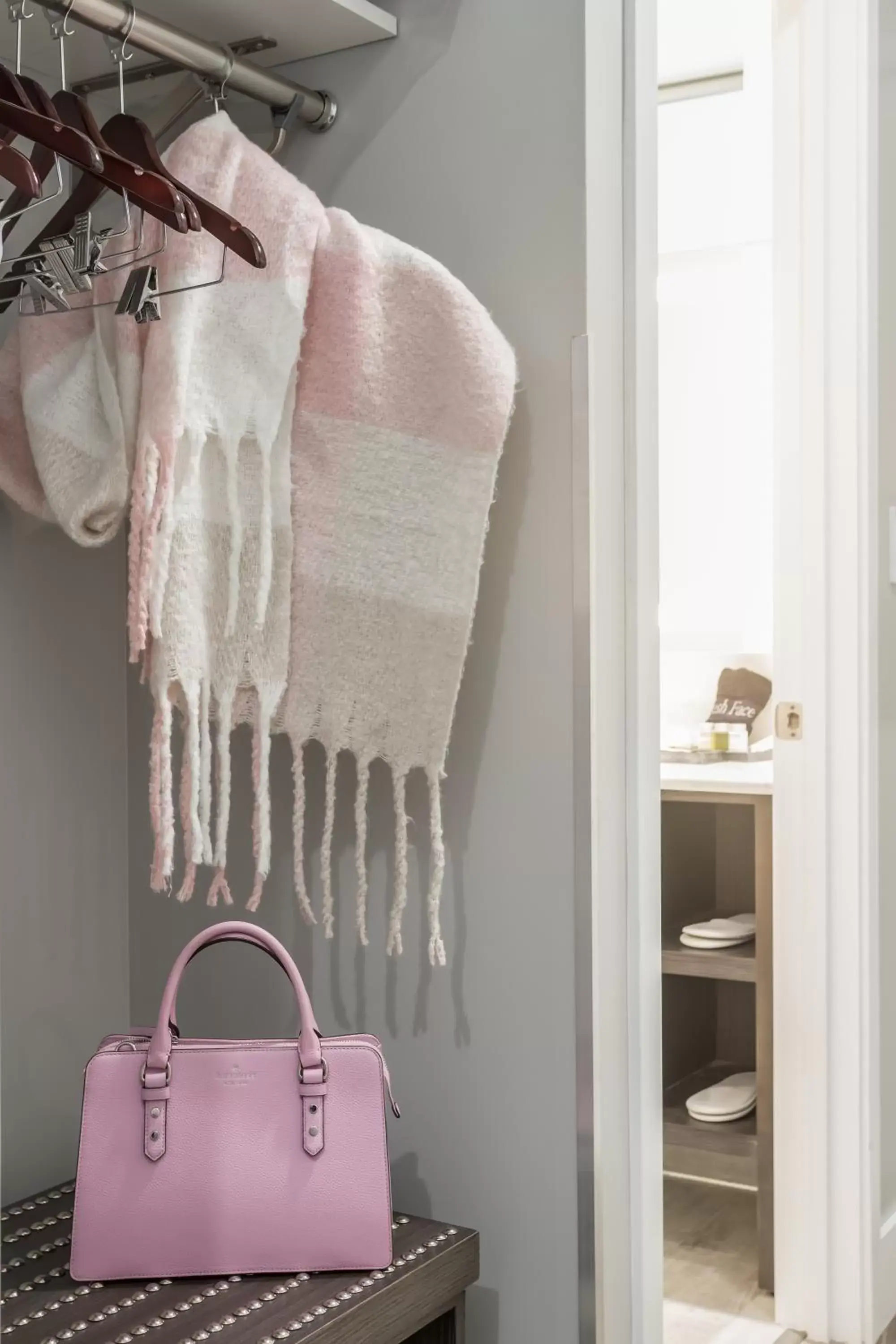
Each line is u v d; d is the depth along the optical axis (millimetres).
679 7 2496
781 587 2035
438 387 1421
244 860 1759
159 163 1302
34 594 1682
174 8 1522
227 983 1762
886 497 2094
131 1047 1418
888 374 2104
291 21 1566
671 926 2586
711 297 2814
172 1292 1350
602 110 1521
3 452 1454
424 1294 1407
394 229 1633
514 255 1547
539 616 1540
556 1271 1535
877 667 2035
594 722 1511
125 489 1373
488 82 1562
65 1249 1471
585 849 1510
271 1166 1391
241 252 1302
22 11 1290
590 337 1503
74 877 1740
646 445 1583
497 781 1572
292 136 1706
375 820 1656
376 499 1452
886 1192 2102
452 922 1604
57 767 1715
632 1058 1574
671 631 2893
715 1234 2342
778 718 2035
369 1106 1406
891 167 2113
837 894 2006
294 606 1489
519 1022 1557
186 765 1420
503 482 1559
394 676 1471
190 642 1387
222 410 1394
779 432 2043
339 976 1684
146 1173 1382
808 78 2008
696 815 2715
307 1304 1318
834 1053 2002
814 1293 1980
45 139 1184
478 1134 1585
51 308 1404
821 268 2010
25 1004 1672
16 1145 1661
